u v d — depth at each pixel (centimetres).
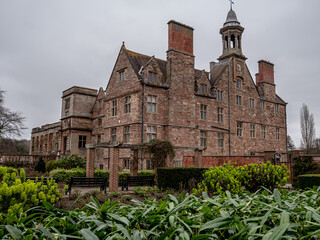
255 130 3534
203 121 2962
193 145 2800
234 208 309
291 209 304
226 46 3597
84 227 296
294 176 1569
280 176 1179
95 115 3609
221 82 3216
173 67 2753
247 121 3438
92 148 1753
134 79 2638
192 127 2814
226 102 3231
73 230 284
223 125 3158
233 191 985
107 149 2942
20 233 256
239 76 3428
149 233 262
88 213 330
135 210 323
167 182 1530
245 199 366
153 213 311
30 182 693
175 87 2741
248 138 3425
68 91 3744
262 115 3672
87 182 1477
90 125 3688
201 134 2956
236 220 263
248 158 2573
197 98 2941
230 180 1007
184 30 2884
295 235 253
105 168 2925
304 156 1580
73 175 1898
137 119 2539
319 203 371
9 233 270
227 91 3272
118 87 2852
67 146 3603
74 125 3562
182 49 2847
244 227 247
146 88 2616
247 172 1202
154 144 1970
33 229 286
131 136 2591
